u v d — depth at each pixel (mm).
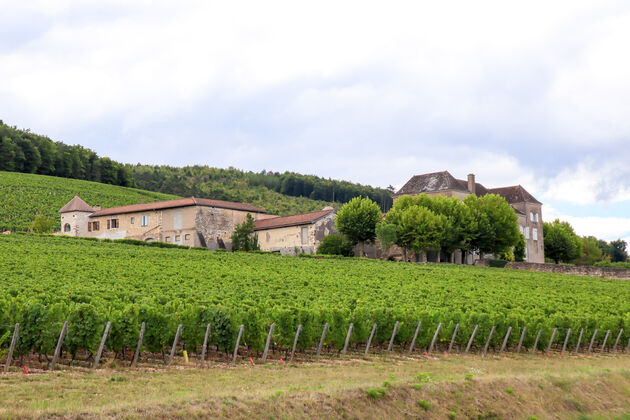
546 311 39281
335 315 26703
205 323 23609
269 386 18453
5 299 24016
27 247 49688
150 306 23891
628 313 39375
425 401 18938
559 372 24719
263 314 26344
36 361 21250
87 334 20859
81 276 36938
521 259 90125
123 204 123688
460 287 47344
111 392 16672
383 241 68500
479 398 20234
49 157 149625
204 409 15461
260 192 199750
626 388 24109
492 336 31406
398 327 28719
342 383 19172
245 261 54188
